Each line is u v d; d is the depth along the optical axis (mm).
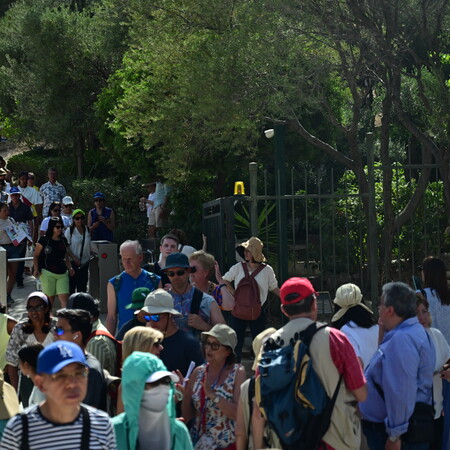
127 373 4199
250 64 12445
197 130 13836
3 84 29375
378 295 12000
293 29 12281
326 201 14641
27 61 28797
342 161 13281
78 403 3674
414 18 12078
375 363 5406
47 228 11875
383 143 12516
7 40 30922
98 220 15359
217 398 5281
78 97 25266
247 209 15477
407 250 13625
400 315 5375
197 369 5484
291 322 4758
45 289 11875
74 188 22641
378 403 5414
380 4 11703
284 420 4492
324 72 12727
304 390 4492
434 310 6707
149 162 17812
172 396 4320
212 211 12820
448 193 11406
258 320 9367
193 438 5379
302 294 4754
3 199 17250
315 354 4590
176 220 17344
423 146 12469
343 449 4621
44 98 25891
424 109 13062
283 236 11172
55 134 25938
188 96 13156
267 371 4523
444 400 6180
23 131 30000
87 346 5746
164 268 7023
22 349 5180
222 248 11328
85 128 25797
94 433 3729
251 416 4801
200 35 14109
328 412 4555
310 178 17922
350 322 6043
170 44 14336
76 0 30766
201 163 15945
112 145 20422
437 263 6770
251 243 9258
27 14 25594
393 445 5250
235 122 12453
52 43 25172
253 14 12227
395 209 13703
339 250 13773
